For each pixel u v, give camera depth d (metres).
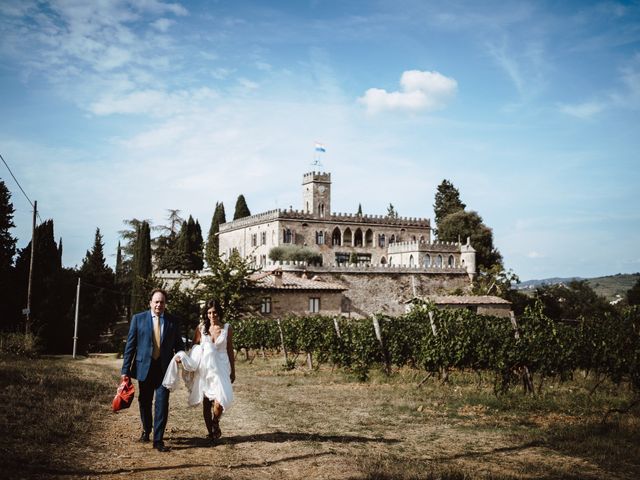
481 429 13.08
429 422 13.92
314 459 9.39
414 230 116.88
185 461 9.00
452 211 131.75
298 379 25.94
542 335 21.11
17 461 8.25
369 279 91.06
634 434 12.55
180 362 10.08
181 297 55.44
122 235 118.69
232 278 53.50
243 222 113.56
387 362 26.16
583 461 10.25
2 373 18.48
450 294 92.62
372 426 13.11
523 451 10.88
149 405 10.41
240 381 24.86
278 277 61.16
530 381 20.33
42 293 65.62
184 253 108.88
